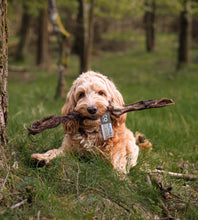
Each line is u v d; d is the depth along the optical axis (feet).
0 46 10.05
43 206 8.43
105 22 114.01
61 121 9.87
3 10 10.13
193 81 44.24
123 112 10.16
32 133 9.47
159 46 100.37
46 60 67.26
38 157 10.12
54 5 28.09
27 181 9.29
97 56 88.22
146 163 12.05
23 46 75.97
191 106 25.68
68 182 9.60
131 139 12.35
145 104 9.89
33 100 28.53
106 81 11.16
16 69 59.57
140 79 47.24
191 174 12.68
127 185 9.93
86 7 36.91
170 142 16.07
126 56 86.48
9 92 35.19
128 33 112.78
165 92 31.96
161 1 45.34
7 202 8.38
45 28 66.28
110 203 9.09
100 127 10.99
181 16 54.03
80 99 10.41
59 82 28.81
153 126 17.81
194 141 17.21
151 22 88.38
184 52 55.26
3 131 10.48
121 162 11.05
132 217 8.75
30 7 50.78
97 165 10.43
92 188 9.41
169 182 10.98
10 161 10.11
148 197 9.87
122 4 44.39
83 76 11.07
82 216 8.24
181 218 9.25
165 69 58.80
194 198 10.45
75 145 11.08
